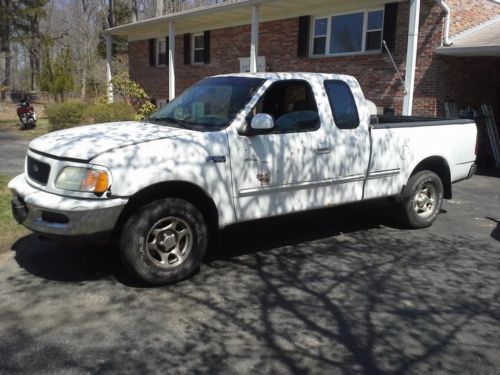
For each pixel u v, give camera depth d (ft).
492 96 46.09
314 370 10.60
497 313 13.48
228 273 15.87
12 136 56.29
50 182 13.78
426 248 18.88
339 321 12.80
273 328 12.35
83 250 17.38
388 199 20.93
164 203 14.16
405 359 11.11
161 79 73.20
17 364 10.53
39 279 14.94
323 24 48.78
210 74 63.87
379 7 43.34
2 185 25.91
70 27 159.53
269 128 15.11
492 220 23.50
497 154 41.86
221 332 12.09
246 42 57.88
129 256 13.96
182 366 10.63
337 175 17.70
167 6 134.72
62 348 11.20
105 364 10.63
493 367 10.89
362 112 18.39
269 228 21.07
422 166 21.34
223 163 14.96
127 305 13.38
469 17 41.29
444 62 40.19
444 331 12.42
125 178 13.33
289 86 16.83
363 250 18.45
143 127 15.89
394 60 42.55
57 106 58.95
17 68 179.83
